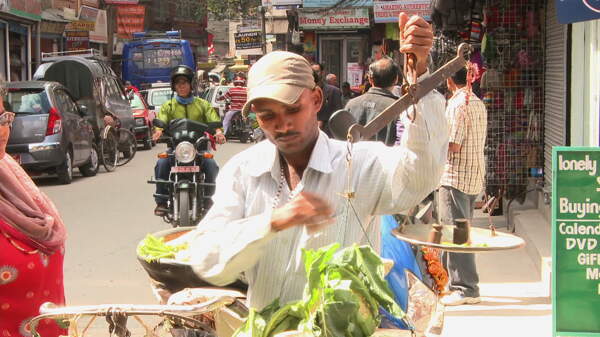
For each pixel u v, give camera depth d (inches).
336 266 105.3
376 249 125.2
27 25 1186.0
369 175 120.3
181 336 168.9
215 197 122.1
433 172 115.9
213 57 2650.1
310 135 118.0
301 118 114.0
